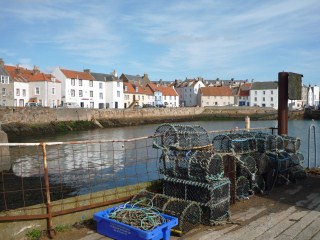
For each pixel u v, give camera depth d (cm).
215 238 527
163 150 696
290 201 728
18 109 4147
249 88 10619
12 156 1967
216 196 595
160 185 722
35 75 5991
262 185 796
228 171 695
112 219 536
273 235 538
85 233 554
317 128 4859
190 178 621
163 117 7006
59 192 1307
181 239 526
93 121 5366
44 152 556
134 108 6631
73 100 6469
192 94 10800
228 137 781
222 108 8350
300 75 1101
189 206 558
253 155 787
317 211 659
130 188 682
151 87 9006
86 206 603
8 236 525
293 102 11081
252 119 7894
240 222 599
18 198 1241
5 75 5319
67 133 4434
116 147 2595
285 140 941
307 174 1005
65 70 6469
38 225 553
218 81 13250
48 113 4559
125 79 8762
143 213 549
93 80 6888
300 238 525
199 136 748
